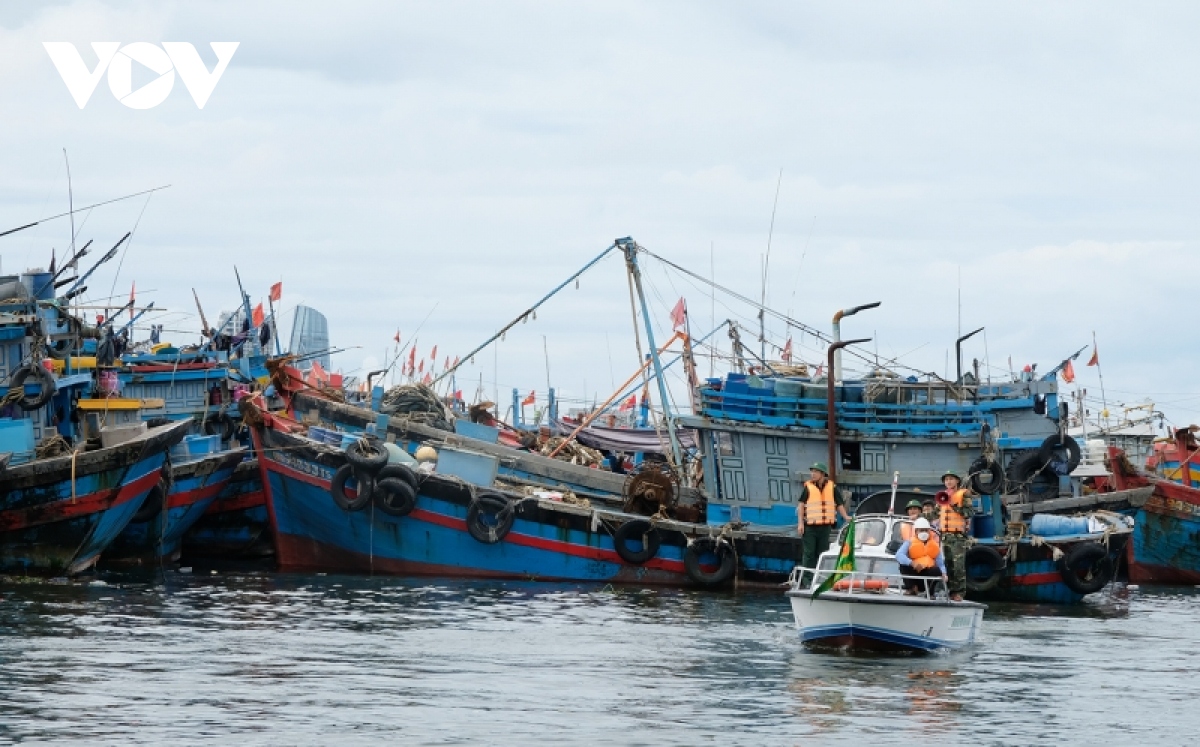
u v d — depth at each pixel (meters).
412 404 50.62
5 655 27.06
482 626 33.53
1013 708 24.73
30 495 38.56
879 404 44.56
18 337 42.69
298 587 40.34
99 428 43.91
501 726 22.22
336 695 24.23
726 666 28.11
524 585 42.69
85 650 27.89
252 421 44.75
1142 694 26.62
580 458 52.53
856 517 32.12
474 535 43.25
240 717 22.30
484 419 55.62
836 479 44.34
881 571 30.95
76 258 48.16
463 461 44.56
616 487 48.38
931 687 26.31
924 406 44.91
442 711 23.20
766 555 43.91
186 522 46.53
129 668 26.09
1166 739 22.78
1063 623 38.62
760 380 45.84
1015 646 32.88
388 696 24.30
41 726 21.31
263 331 63.47
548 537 43.72
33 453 39.84
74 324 48.12
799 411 44.59
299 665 27.09
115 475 39.16
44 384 41.88
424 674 26.58
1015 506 47.41
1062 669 29.33
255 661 27.33
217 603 36.12
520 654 29.30
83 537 39.19
